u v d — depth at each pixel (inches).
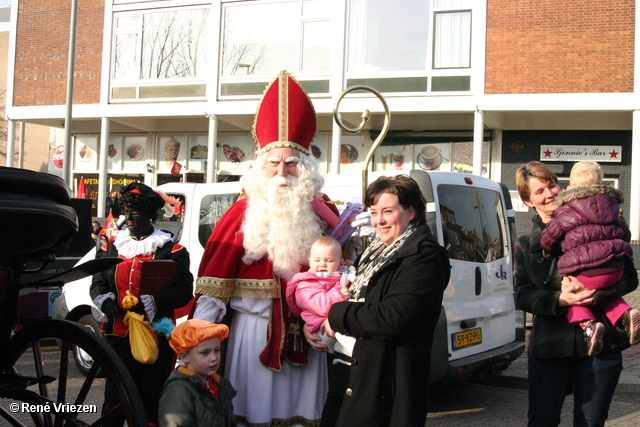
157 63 649.6
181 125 689.0
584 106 522.6
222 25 623.8
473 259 219.6
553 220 124.2
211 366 109.7
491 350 223.5
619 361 121.4
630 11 517.0
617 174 573.0
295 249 120.3
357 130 122.4
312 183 125.1
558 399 126.3
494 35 546.9
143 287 143.6
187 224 258.1
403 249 99.3
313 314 111.7
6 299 116.2
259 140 129.3
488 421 206.5
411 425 94.9
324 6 593.9
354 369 100.0
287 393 121.2
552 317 125.0
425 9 565.9
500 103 538.6
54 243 110.7
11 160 706.2
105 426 127.0
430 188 207.6
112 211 166.4
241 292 120.5
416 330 98.3
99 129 731.4
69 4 678.5
